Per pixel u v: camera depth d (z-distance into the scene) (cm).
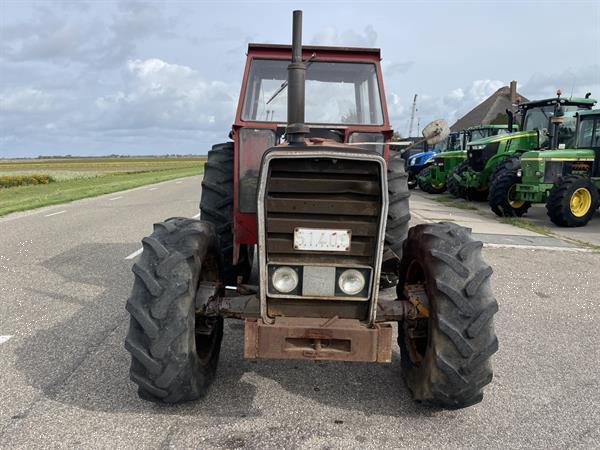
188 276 313
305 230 313
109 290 619
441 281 311
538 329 507
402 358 375
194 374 321
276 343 306
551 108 1616
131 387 369
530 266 764
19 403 345
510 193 1366
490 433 319
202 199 535
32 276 685
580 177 1212
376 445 303
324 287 319
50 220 1251
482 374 309
